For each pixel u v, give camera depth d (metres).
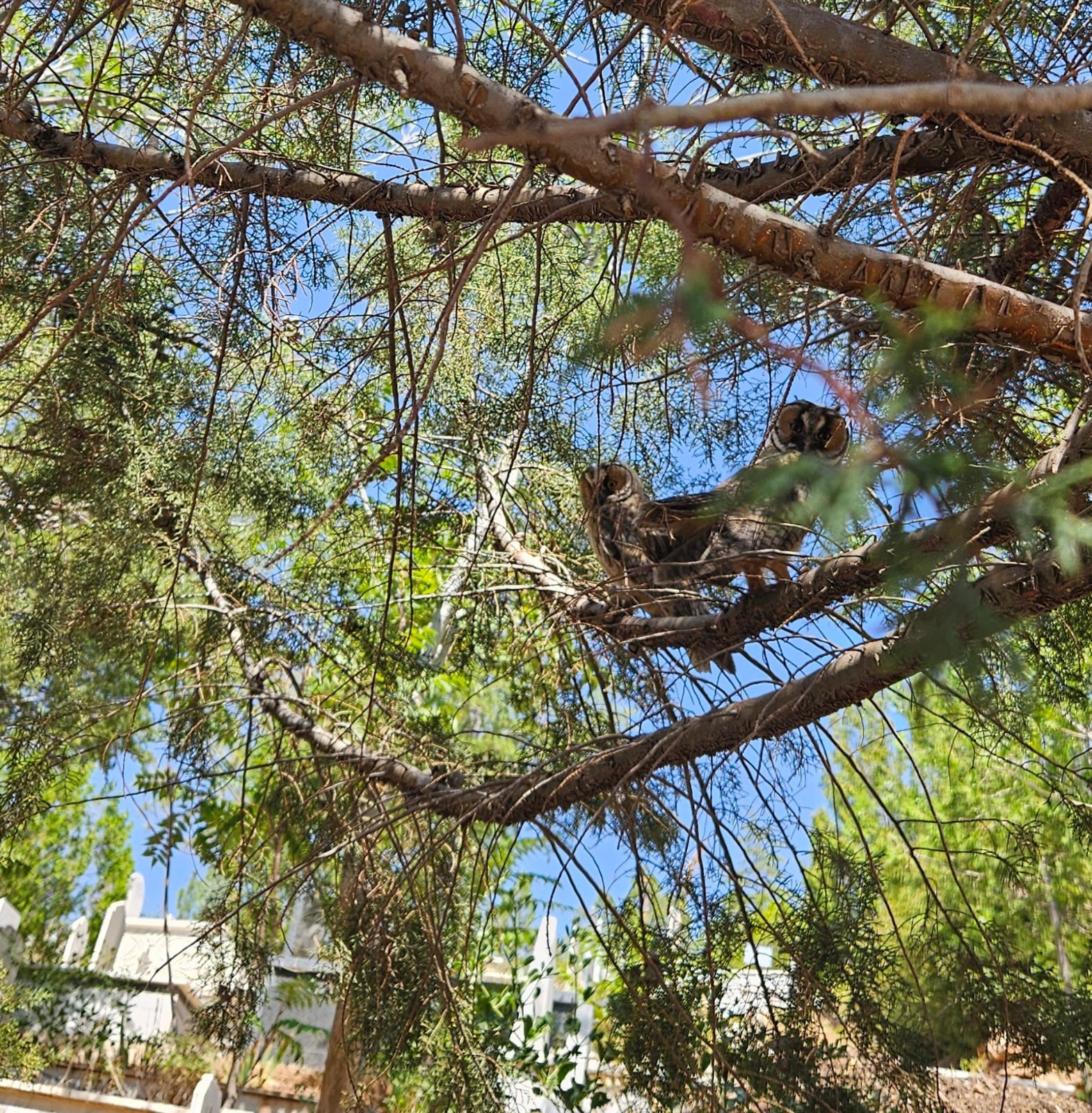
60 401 5.94
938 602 1.35
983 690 1.34
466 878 6.39
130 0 2.78
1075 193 3.38
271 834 6.05
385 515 6.64
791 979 4.48
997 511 1.29
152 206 2.65
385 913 4.86
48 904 12.55
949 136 3.30
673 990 4.29
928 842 8.12
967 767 6.54
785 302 3.58
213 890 6.57
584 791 4.70
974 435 1.35
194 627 7.00
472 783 5.93
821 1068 4.75
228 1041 5.80
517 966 7.41
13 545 7.39
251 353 5.32
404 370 5.91
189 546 7.02
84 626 6.51
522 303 5.72
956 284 2.75
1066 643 4.29
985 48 3.26
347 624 6.94
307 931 7.67
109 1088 9.12
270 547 7.84
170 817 6.25
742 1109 4.04
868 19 2.74
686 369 1.81
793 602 3.64
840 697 3.69
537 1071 6.55
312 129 3.97
